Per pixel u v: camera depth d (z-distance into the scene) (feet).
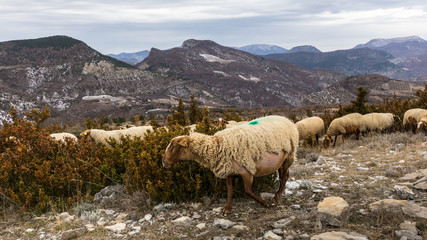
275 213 16.71
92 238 15.72
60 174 22.50
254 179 20.67
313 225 14.35
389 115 50.88
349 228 13.69
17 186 21.94
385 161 27.71
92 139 34.99
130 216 18.16
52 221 18.58
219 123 33.53
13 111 42.50
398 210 14.62
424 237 12.28
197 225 16.03
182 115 71.20
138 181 21.18
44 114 43.65
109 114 583.17
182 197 19.85
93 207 20.29
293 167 28.43
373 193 18.53
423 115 42.06
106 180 24.29
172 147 17.15
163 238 15.06
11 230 17.60
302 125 47.37
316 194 19.56
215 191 19.65
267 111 209.87
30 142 26.48
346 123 46.73
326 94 646.33
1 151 27.35
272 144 16.43
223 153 16.25
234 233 14.65
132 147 24.68
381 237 12.78
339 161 30.58
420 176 20.76
